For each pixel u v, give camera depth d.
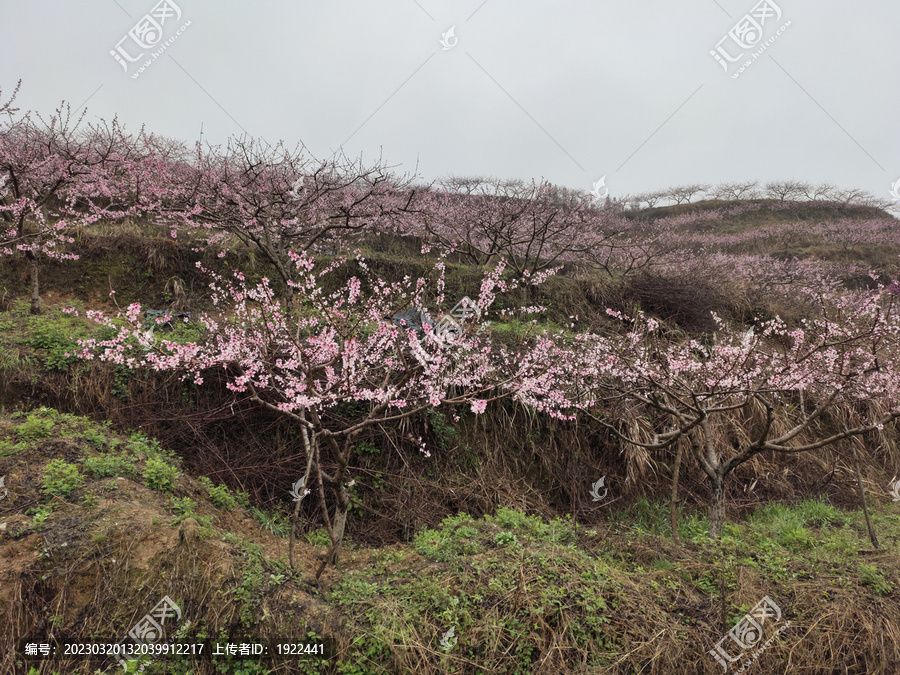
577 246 11.51
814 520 6.16
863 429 4.41
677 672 3.15
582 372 5.88
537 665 3.10
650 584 3.82
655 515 6.32
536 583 3.57
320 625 3.22
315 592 3.51
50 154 7.60
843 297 9.93
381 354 4.99
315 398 3.86
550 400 5.39
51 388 5.52
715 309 9.97
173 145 13.68
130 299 7.89
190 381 5.91
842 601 3.67
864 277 17.64
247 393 5.98
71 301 7.54
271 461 5.80
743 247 24.92
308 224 9.04
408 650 3.10
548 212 12.28
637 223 20.09
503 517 4.89
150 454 4.93
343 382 4.12
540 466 6.62
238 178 8.06
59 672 3.02
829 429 8.08
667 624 3.41
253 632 3.20
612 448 6.79
